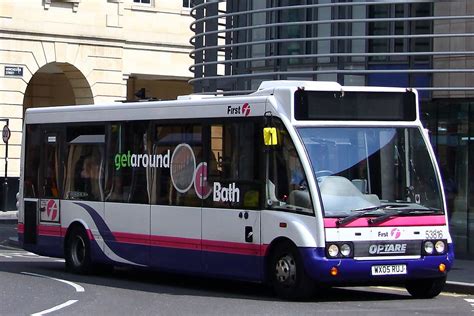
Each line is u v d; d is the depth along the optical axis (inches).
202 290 747.4
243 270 687.7
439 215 671.8
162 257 757.9
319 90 662.5
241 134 694.5
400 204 664.4
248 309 621.3
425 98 981.8
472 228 968.3
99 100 1989.4
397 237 651.5
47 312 607.5
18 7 1894.7
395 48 1004.6
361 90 672.4
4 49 1882.4
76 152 861.8
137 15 2036.2
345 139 662.5
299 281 647.8
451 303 674.2
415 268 655.8
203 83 1157.1
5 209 1852.9
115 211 808.3
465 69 860.6
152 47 2049.7
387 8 1011.9
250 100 690.2
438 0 875.4
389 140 674.2
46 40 1925.4
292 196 653.3
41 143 903.7
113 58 2003.0
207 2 1053.2
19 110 1899.6
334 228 635.5
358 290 761.0
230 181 700.7
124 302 663.1
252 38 1134.4
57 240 877.8
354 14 1037.8
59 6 1940.2
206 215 717.9
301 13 1085.1
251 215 681.0
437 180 681.0
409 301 681.0
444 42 964.6
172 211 749.3
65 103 2085.4
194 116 737.6
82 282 801.6
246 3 1140.5
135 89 2164.1
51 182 889.5
